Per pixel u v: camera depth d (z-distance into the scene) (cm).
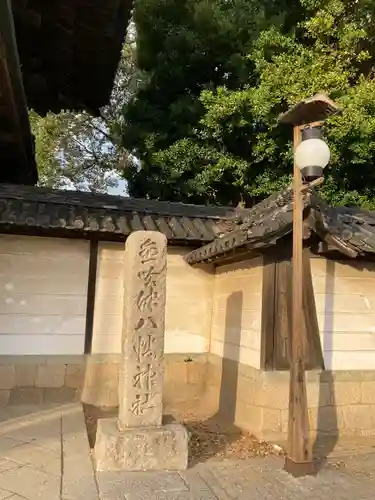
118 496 368
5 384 651
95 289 704
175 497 373
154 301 459
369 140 1050
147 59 1327
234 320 661
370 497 393
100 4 591
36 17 610
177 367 733
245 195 1317
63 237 691
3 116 607
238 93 1101
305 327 570
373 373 596
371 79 1112
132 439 428
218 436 557
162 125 1309
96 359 691
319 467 462
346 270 607
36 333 672
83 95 841
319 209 489
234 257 627
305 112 431
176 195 1365
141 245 459
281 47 1077
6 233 662
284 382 554
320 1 1027
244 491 393
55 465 420
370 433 579
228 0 1269
